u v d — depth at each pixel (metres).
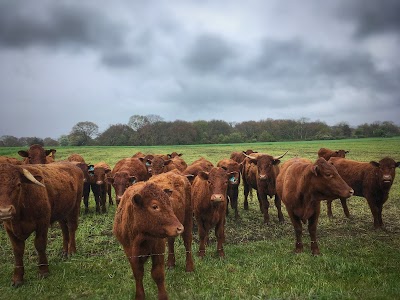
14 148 52.78
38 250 7.46
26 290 6.65
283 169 10.34
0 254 8.85
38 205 7.26
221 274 7.22
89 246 9.60
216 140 82.50
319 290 6.05
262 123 93.62
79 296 6.34
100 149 55.94
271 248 9.21
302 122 91.69
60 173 8.80
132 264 5.71
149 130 81.94
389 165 10.82
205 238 8.91
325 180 8.12
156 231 5.32
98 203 14.37
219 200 7.89
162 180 7.23
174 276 7.24
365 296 5.76
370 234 10.41
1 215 6.19
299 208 8.75
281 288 6.35
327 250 8.73
